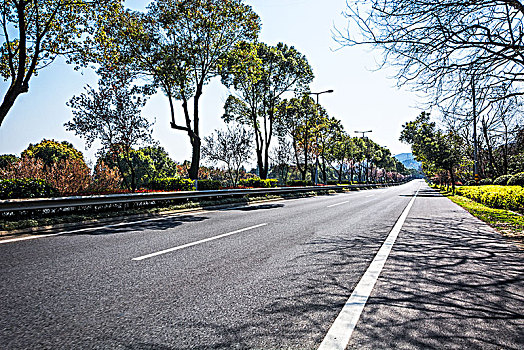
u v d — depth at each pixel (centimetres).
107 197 988
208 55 2011
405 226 864
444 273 419
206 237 676
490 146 2986
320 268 439
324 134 3906
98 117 1384
